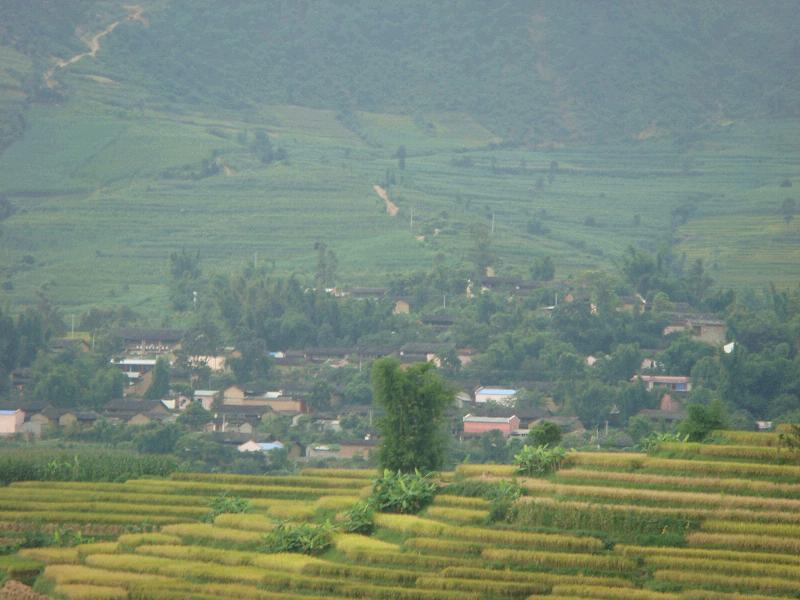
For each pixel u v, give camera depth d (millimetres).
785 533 195375
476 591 189750
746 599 174875
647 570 189875
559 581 190250
